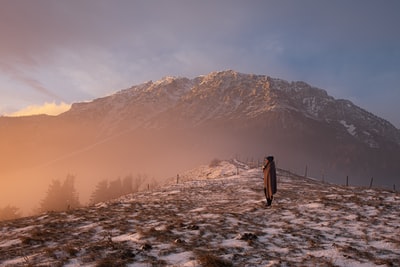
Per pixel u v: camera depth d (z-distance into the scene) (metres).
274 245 9.35
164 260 7.73
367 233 10.73
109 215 16.45
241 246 9.16
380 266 7.31
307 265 7.30
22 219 17.11
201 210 17.80
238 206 18.81
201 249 8.71
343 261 7.62
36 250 9.14
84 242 9.98
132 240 9.85
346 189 29.92
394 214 14.23
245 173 63.00
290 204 18.00
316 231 11.18
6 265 7.59
